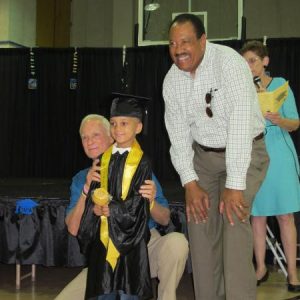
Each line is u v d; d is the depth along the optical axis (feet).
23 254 10.23
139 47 19.04
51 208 10.30
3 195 11.02
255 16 24.11
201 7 19.76
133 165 6.56
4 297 10.03
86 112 19.62
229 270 6.82
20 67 19.95
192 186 7.14
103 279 6.30
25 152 20.08
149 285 6.40
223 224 7.02
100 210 6.35
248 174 6.89
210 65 6.72
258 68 9.36
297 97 17.29
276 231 12.64
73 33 26.53
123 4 24.88
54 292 10.42
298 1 23.68
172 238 6.89
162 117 18.89
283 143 9.73
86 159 19.66
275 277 11.57
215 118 6.84
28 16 21.61
